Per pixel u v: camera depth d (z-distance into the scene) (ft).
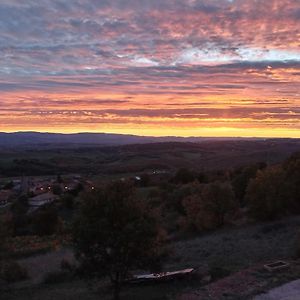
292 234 105.50
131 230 57.52
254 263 73.31
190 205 159.02
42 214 205.16
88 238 58.03
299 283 52.60
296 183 159.43
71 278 83.76
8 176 536.83
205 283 65.72
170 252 65.67
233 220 158.10
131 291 66.28
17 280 89.15
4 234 89.71
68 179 462.19
